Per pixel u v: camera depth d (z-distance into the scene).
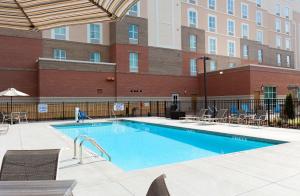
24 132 12.77
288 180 4.98
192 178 5.15
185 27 31.95
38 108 20.16
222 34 35.69
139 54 27.78
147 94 27.72
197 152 9.91
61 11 3.37
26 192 2.40
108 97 25.31
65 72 23.19
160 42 29.67
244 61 37.66
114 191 4.57
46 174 3.18
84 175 5.51
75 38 26.06
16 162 3.23
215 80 29.16
